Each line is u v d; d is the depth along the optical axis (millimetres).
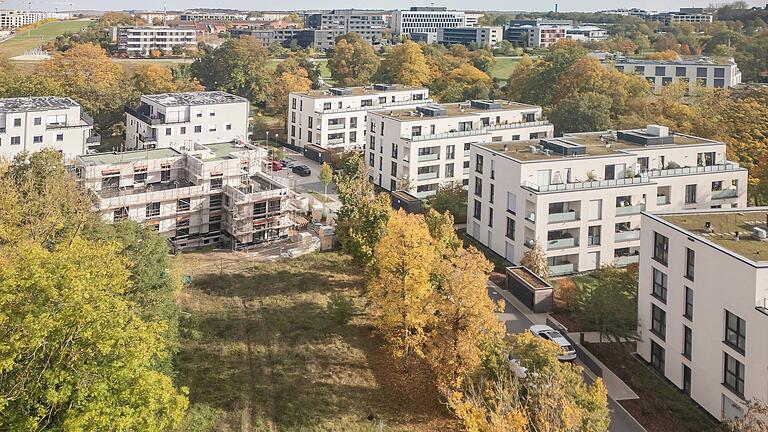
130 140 133625
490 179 87188
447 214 70125
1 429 31812
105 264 44156
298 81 180375
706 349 50531
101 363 34625
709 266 50000
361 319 65062
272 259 83812
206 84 196375
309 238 89625
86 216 65500
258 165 98500
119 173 89188
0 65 178625
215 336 61375
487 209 88250
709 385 50375
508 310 69750
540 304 69125
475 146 90750
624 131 99312
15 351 32125
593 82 147750
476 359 46750
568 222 78250
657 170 84812
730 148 104875
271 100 179125
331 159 134750
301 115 145375
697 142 93250
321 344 59781
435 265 53281
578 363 58344
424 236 54188
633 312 60625
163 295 53781
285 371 55406
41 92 143250
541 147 88562
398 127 113500
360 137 144500
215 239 91875
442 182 113938
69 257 39062
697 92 145875
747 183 91312
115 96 150125
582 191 78375
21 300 34625
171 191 87188
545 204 77125
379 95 148500
